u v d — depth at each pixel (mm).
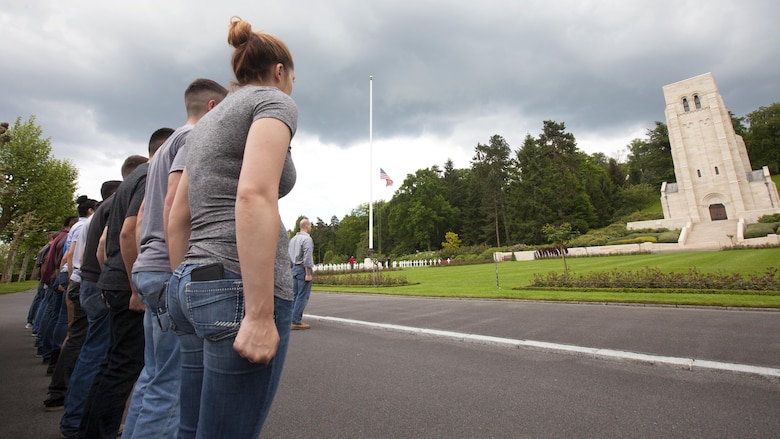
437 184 66312
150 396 1794
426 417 2959
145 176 2580
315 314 8984
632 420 2791
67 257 4477
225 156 1259
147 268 1842
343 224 87875
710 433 2555
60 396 3516
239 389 1089
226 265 1147
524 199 58969
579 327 6055
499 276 19422
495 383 3705
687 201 47812
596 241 43062
